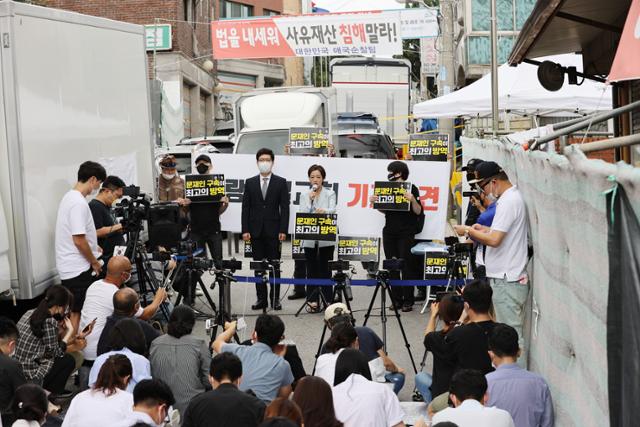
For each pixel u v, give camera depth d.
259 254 11.77
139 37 11.70
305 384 5.04
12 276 8.45
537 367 7.11
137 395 5.58
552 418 5.89
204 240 11.77
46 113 8.99
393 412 5.78
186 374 6.91
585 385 5.22
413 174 11.54
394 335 10.60
